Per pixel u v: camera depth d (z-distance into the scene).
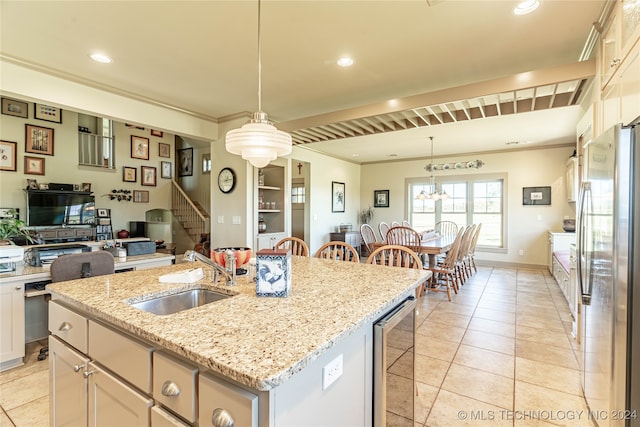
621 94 1.79
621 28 1.81
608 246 1.61
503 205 6.68
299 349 0.94
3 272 2.57
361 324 1.18
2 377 2.38
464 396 2.13
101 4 2.09
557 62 2.85
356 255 2.79
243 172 4.49
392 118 4.41
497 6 2.08
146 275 1.93
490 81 2.96
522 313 3.74
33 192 6.02
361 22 2.27
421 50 2.66
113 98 3.54
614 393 1.56
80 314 1.43
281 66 2.96
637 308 1.50
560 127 4.91
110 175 7.45
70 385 1.46
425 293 4.62
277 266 1.47
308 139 5.37
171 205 8.60
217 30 2.39
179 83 3.38
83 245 3.22
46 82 3.04
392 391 1.44
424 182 7.61
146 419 1.09
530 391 2.18
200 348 0.94
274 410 0.85
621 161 1.52
